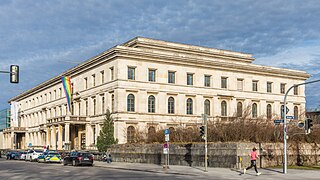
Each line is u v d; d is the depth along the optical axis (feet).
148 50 249.75
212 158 127.75
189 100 264.11
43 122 368.68
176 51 282.97
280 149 128.06
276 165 126.11
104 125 221.25
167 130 121.70
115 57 240.32
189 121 251.39
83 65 278.87
